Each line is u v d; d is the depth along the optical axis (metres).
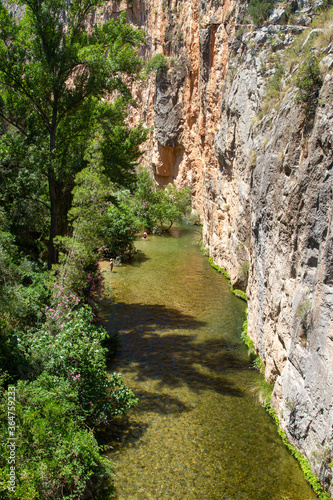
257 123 15.49
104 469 8.51
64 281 13.54
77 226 14.94
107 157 18.69
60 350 10.08
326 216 8.44
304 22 17.59
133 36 18.33
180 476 9.06
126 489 8.66
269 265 12.17
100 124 18.70
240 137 19.52
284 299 10.68
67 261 13.98
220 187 24.53
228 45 23.59
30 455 7.04
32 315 13.02
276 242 11.50
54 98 17.25
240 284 20.94
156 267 26.11
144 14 46.00
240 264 20.52
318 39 10.74
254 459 9.56
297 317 9.41
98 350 10.43
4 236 15.64
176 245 32.44
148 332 16.78
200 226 38.03
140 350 15.21
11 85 16.97
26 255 18.06
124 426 10.84
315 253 8.94
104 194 15.48
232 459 9.58
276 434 10.45
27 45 17.08
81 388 10.06
